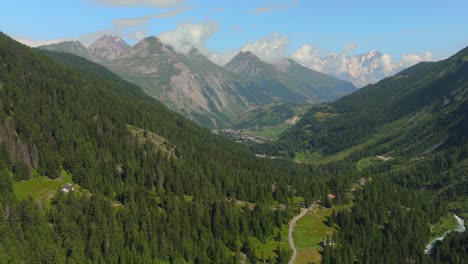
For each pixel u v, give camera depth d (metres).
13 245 192.62
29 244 197.25
